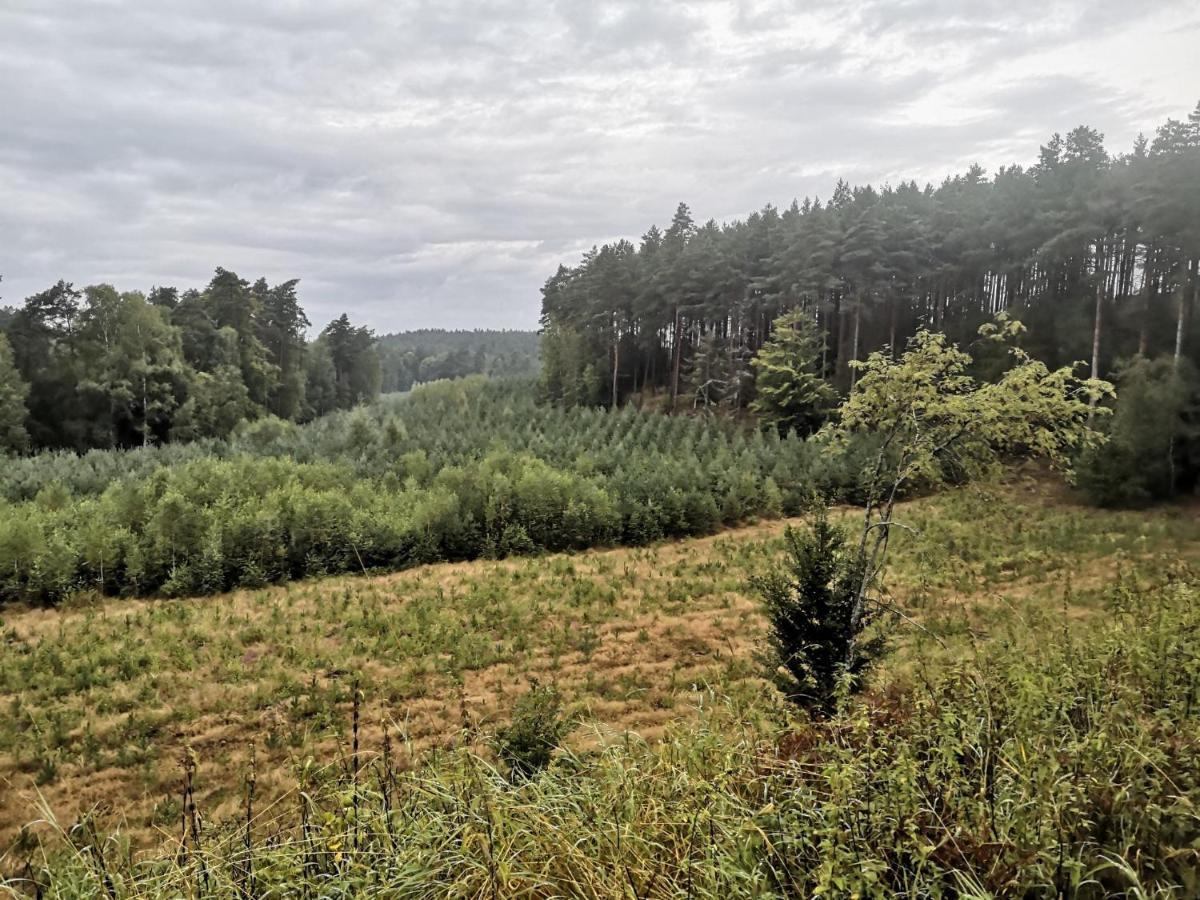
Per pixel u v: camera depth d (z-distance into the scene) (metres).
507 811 3.07
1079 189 35.16
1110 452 27.23
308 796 3.14
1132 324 35.03
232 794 10.02
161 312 55.88
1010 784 2.86
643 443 41.31
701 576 22.31
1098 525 24.39
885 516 9.50
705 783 2.98
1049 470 30.88
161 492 26.94
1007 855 2.53
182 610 18.67
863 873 2.30
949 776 3.05
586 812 3.15
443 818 3.10
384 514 25.75
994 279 48.94
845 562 9.59
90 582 20.92
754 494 31.80
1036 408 8.67
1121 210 31.22
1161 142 30.55
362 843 2.97
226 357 59.69
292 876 2.84
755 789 3.29
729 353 51.88
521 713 7.84
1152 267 34.56
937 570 18.53
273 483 28.59
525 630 17.11
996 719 3.47
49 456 38.81
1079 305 37.72
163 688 13.84
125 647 15.75
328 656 15.36
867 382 9.59
